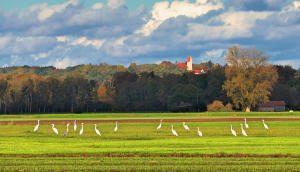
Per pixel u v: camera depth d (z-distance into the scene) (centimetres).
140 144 15288
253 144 14938
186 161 11725
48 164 11394
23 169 10731
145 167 10888
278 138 17338
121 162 11631
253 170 10488
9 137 19238
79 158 12338
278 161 11619
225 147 14138
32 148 14288
